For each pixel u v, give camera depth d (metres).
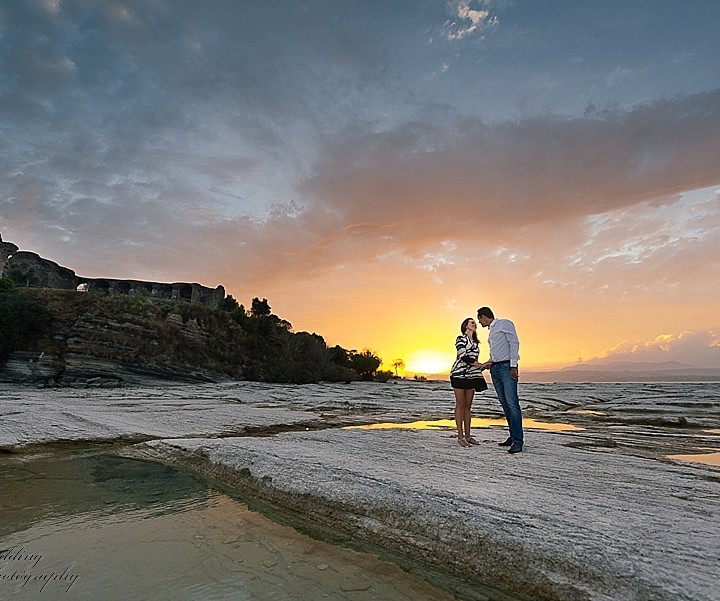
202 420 13.48
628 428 12.68
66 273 77.69
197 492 6.07
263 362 55.16
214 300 83.12
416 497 4.87
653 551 3.44
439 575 3.68
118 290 80.62
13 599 3.11
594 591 3.15
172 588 3.30
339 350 71.38
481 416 16.77
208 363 48.69
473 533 4.03
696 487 5.30
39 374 38.75
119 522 4.78
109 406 17.75
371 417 16.19
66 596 3.15
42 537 4.30
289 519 4.99
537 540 3.73
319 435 9.54
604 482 5.49
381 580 3.55
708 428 12.89
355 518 4.78
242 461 7.04
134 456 8.59
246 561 3.84
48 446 9.33
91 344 41.84
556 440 9.16
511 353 7.45
